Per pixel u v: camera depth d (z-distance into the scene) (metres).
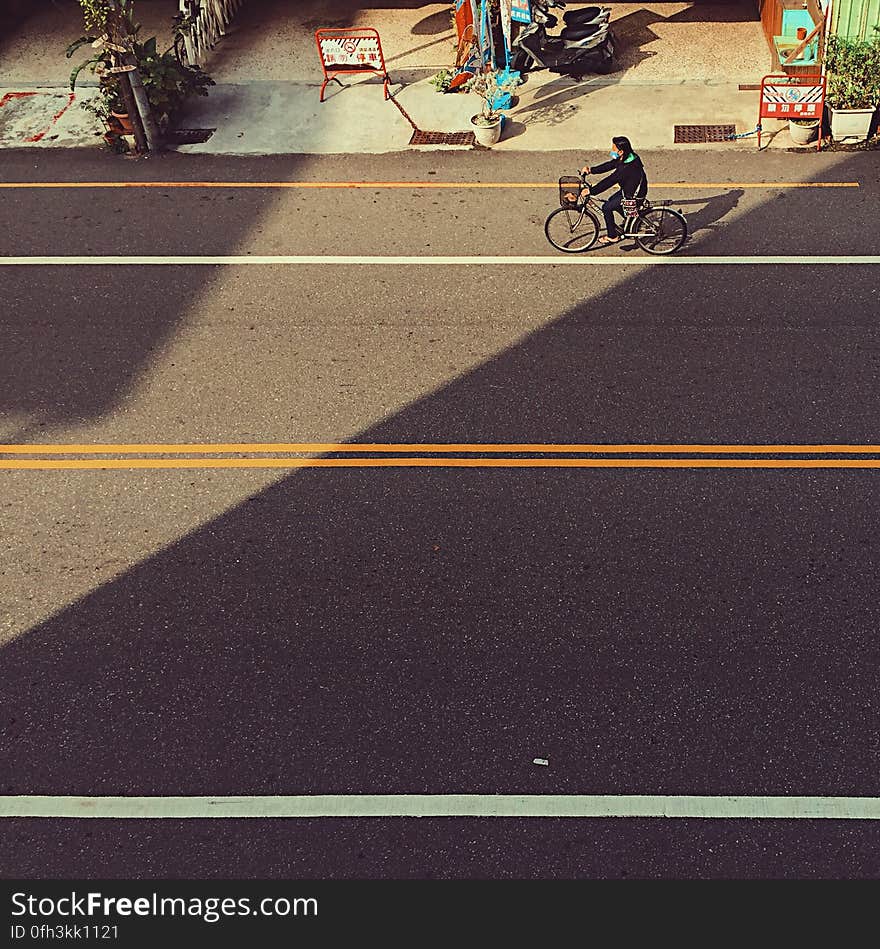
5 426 11.43
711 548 9.66
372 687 8.63
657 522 9.94
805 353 11.88
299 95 17.59
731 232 13.91
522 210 14.59
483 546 9.79
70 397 11.79
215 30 19.27
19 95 17.88
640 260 13.51
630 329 12.37
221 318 12.89
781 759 7.99
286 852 7.60
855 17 15.64
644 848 7.51
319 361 12.11
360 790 7.94
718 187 14.82
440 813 7.77
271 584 9.55
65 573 9.76
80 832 7.79
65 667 8.93
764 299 12.73
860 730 8.15
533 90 17.39
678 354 11.95
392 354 12.16
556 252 13.74
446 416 11.27
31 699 8.70
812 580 9.31
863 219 14.02
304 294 13.23
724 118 16.34
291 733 8.34
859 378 11.49
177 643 9.08
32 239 14.49
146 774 8.12
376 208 14.80
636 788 7.86
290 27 19.69
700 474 10.42
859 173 14.95
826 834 7.54
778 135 15.83
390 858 7.53
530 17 16.30
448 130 16.50
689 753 8.05
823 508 9.99
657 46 18.39
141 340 12.59
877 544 9.62
